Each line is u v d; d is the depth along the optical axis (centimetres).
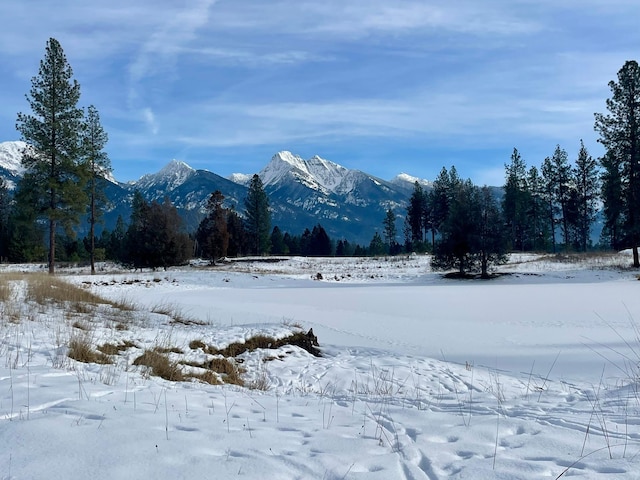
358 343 1237
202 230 5203
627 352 1039
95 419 387
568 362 970
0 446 317
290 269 4534
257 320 1495
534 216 6956
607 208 4044
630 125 3706
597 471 327
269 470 303
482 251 3600
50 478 276
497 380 805
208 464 305
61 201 3203
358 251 9650
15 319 935
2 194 6512
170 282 2942
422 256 5641
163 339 960
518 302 2083
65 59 3219
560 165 6450
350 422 458
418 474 314
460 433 421
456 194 3944
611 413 523
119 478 280
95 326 994
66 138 3192
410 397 687
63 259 6006
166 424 388
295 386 831
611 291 2497
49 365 623
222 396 564
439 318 1639
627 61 3719
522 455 364
